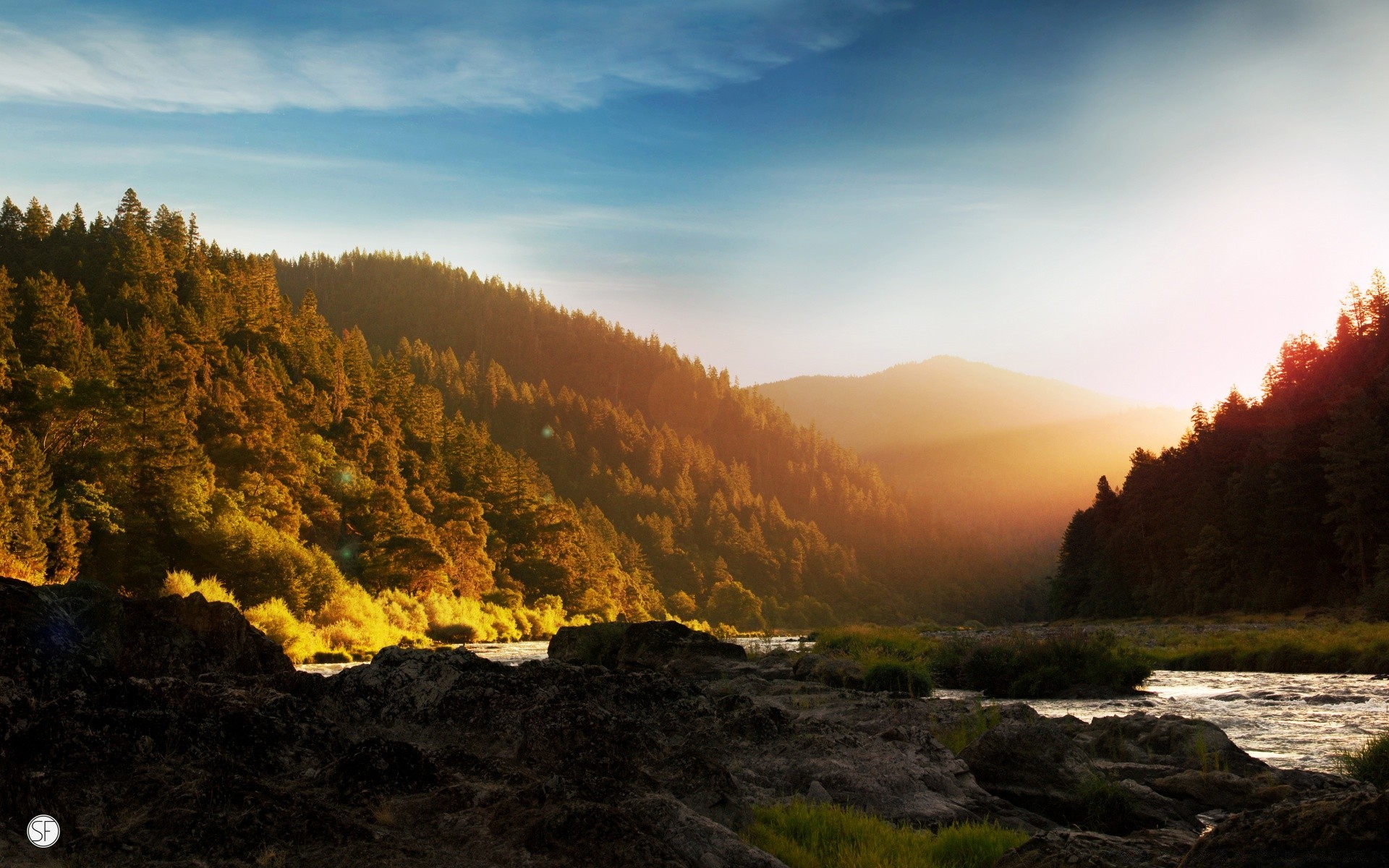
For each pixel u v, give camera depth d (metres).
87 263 159.12
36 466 59.75
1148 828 10.29
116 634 10.02
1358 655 33.16
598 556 148.25
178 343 110.88
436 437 142.00
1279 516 75.56
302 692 10.64
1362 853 5.58
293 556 63.69
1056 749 11.66
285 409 110.44
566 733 9.08
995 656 27.86
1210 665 37.06
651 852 6.27
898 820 9.80
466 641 76.31
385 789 7.25
